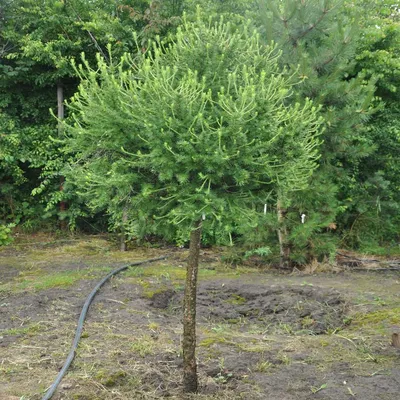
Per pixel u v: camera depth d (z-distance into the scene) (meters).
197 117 3.42
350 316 6.32
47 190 11.77
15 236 11.39
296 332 6.03
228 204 3.60
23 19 11.18
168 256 10.11
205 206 3.42
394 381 4.23
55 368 4.49
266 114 3.55
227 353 4.92
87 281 7.61
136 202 3.70
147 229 3.93
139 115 3.58
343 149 8.76
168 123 3.43
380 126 12.20
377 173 11.43
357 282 8.05
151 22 10.30
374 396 3.96
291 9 8.76
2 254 10.02
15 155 11.05
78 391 4.05
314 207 9.15
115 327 5.61
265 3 9.00
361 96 8.98
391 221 11.98
